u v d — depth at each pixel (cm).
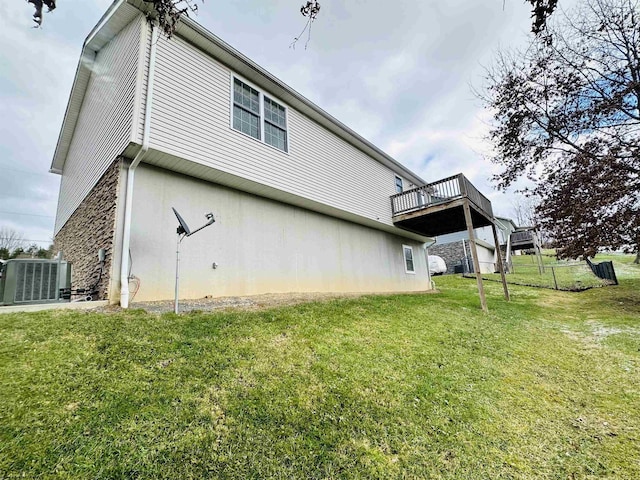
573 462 259
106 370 301
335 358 401
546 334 610
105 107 709
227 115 682
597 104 792
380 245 1222
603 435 295
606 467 253
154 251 581
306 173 859
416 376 383
